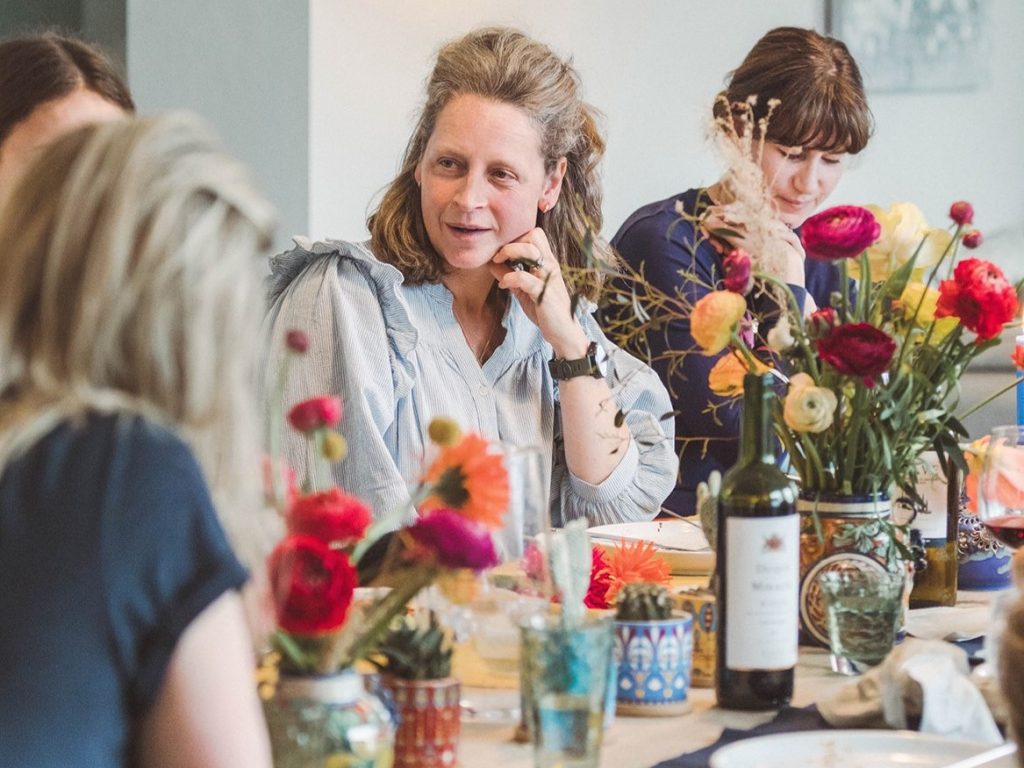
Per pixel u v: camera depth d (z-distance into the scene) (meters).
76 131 0.99
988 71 4.61
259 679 1.25
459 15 4.07
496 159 2.35
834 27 4.57
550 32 4.23
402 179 2.47
